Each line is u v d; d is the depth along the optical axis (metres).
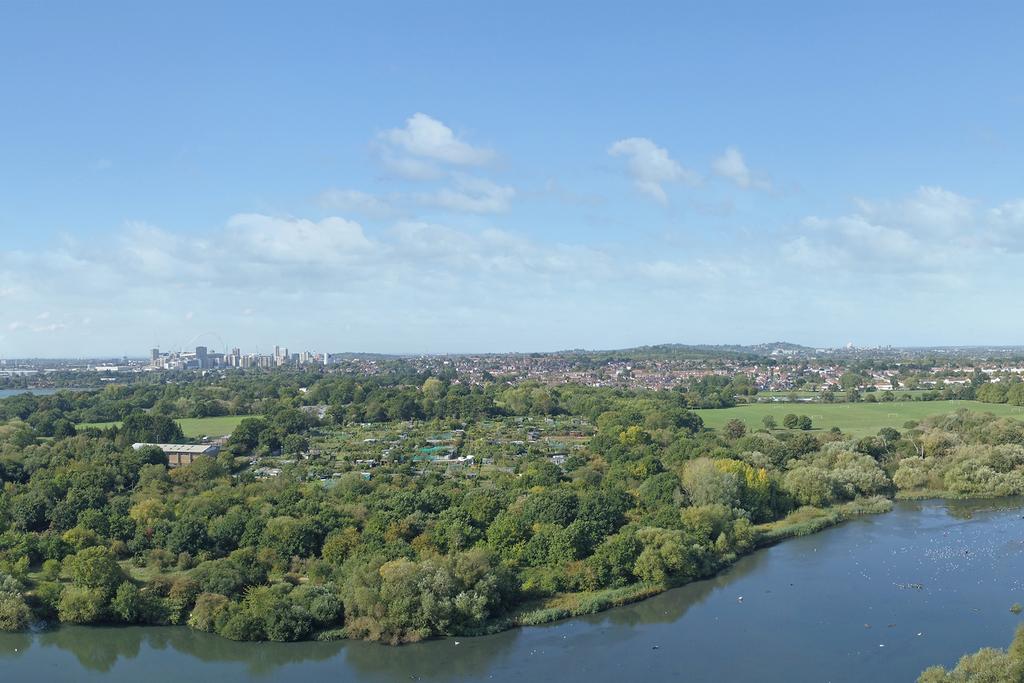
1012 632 149.62
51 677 139.25
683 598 171.00
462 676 137.00
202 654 148.25
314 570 170.12
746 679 133.38
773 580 180.50
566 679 135.00
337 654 147.12
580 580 172.50
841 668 136.50
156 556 180.62
